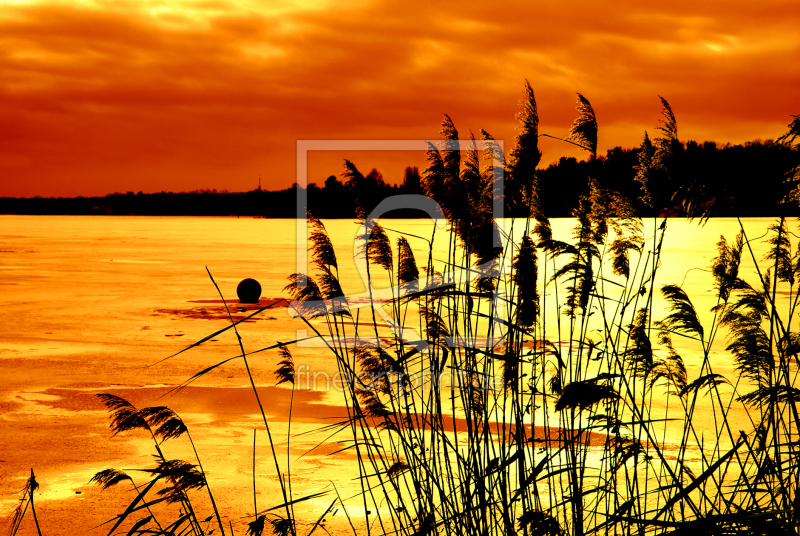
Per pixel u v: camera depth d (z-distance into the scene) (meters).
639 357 3.90
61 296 23.02
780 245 3.82
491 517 3.53
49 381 11.13
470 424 3.76
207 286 26.08
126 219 147.75
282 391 10.34
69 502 6.11
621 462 3.56
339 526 5.38
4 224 110.88
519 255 3.75
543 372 3.78
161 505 6.00
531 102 3.90
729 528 2.70
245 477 6.70
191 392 10.31
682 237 56.16
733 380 9.69
